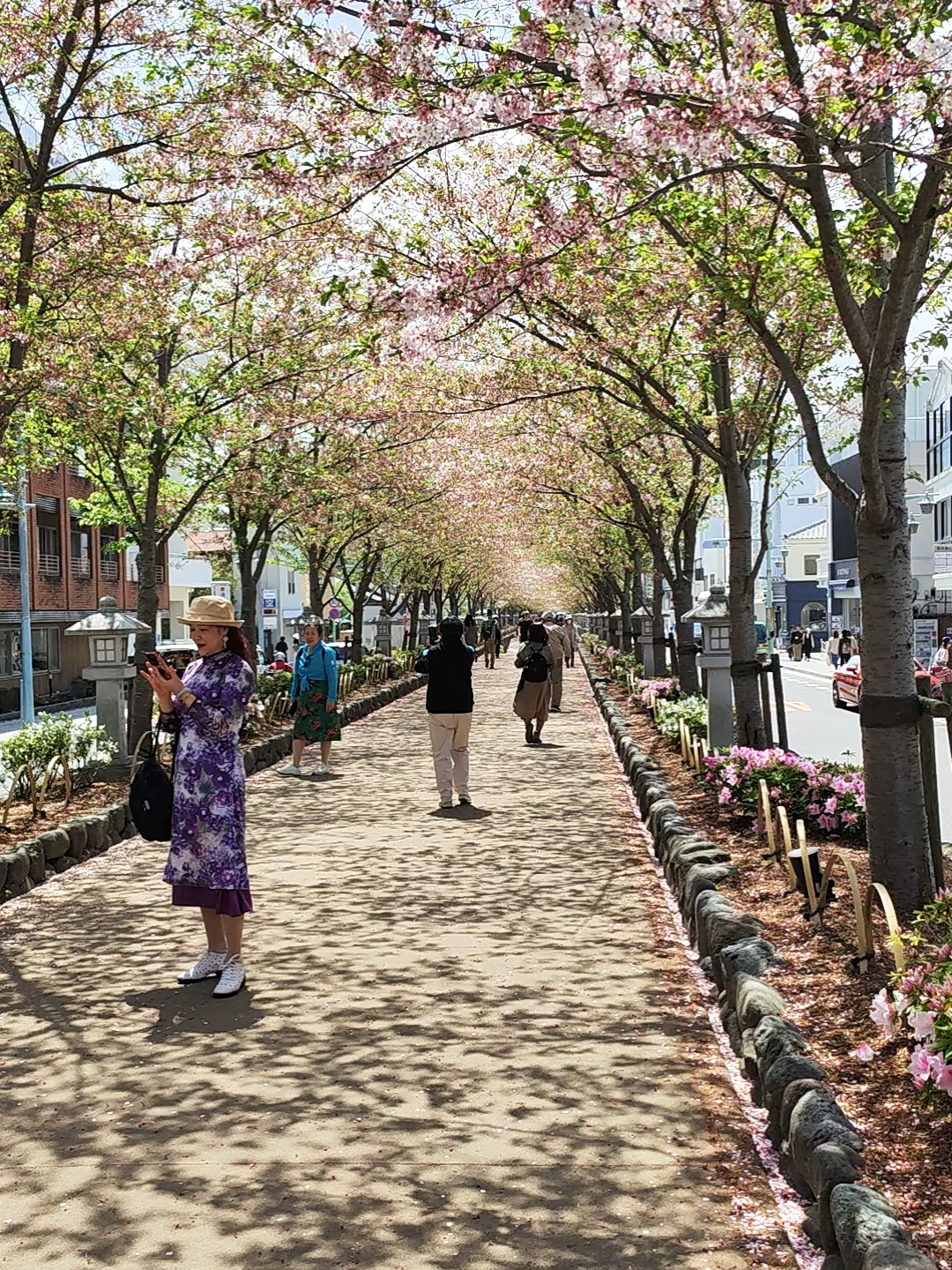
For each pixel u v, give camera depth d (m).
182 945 7.18
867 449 5.90
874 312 6.63
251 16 5.87
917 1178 3.56
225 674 6.27
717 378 11.03
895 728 6.26
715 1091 4.72
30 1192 3.95
